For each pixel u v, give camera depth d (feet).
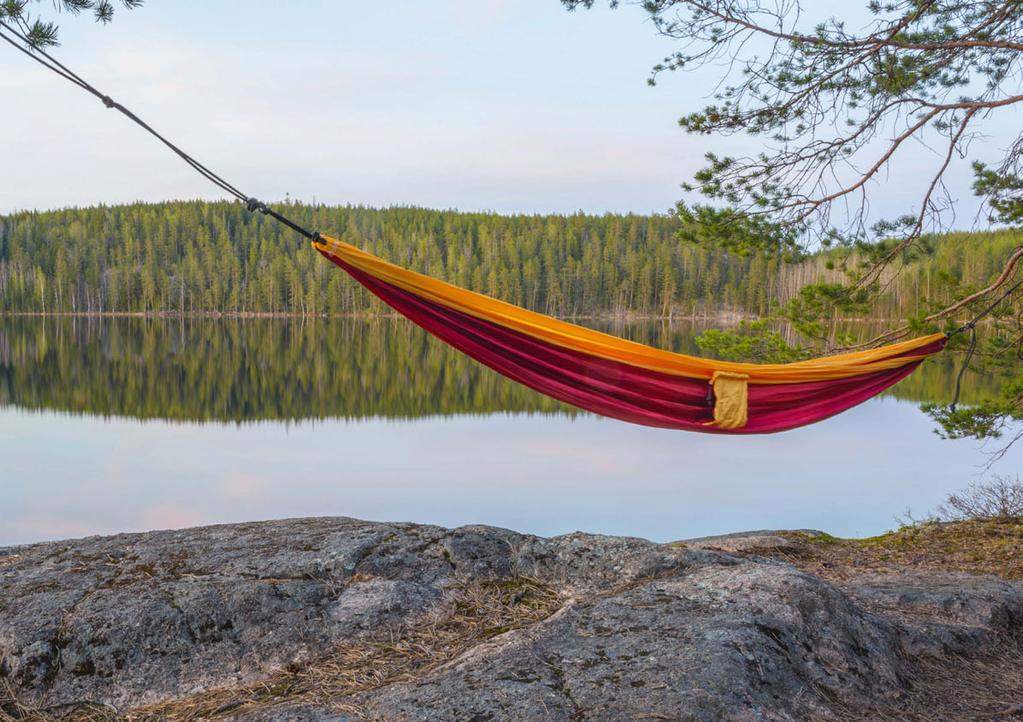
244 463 53.93
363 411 91.50
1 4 12.30
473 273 369.50
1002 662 11.58
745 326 27.99
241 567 11.92
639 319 360.28
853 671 10.00
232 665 10.07
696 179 25.54
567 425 77.87
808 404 13.94
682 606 10.70
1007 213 24.16
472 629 10.97
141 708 9.46
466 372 161.38
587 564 12.56
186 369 150.10
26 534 34.53
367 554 12.42
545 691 8.73
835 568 19.48
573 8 22.13
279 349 215.51
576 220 428.56
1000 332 25.09
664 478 46.24
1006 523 25.81
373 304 393.91
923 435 62.95
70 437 67.46
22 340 234.58
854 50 22.48
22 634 9.98
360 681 9.68
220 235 409.28
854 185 24.07
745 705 8.63
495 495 41.81
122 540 13.37
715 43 23.17
